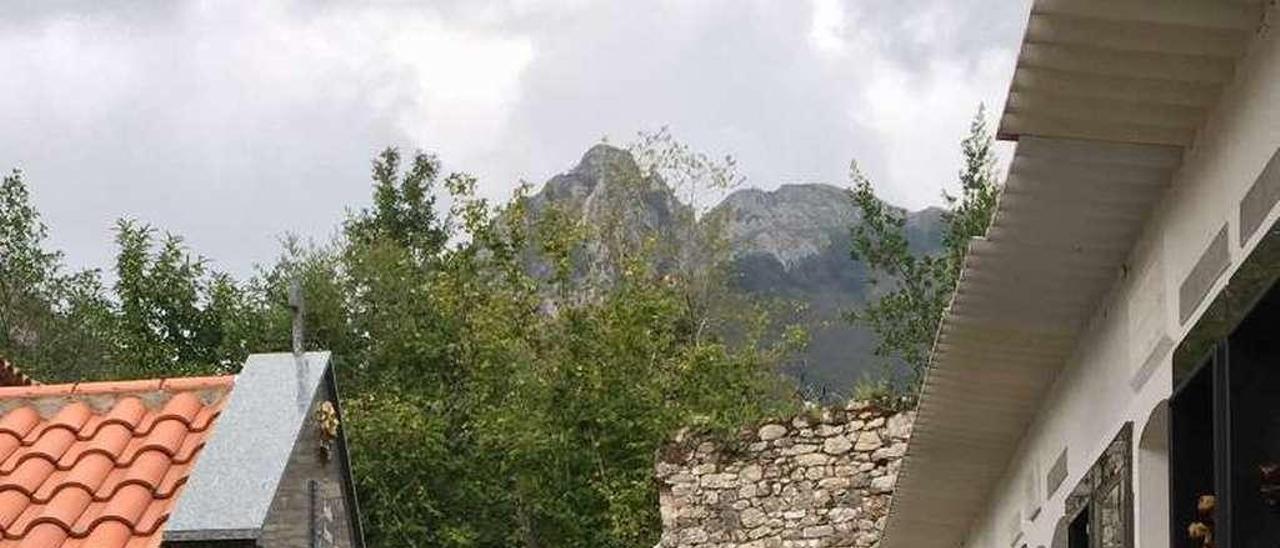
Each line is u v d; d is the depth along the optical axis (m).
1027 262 10.56
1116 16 7.91
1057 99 8.65
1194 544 8.66
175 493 12.40
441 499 37.06
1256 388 7.95
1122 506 10.14
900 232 48.28
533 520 35.75
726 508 25.34
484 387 39.06
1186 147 8.90
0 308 43.22
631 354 37.56
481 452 36.88
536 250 42.62
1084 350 11.45
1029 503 13.76
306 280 43.94
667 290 43.03
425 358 41.19
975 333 11.83
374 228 50.75
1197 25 7.89
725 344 43.44
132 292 44.88
